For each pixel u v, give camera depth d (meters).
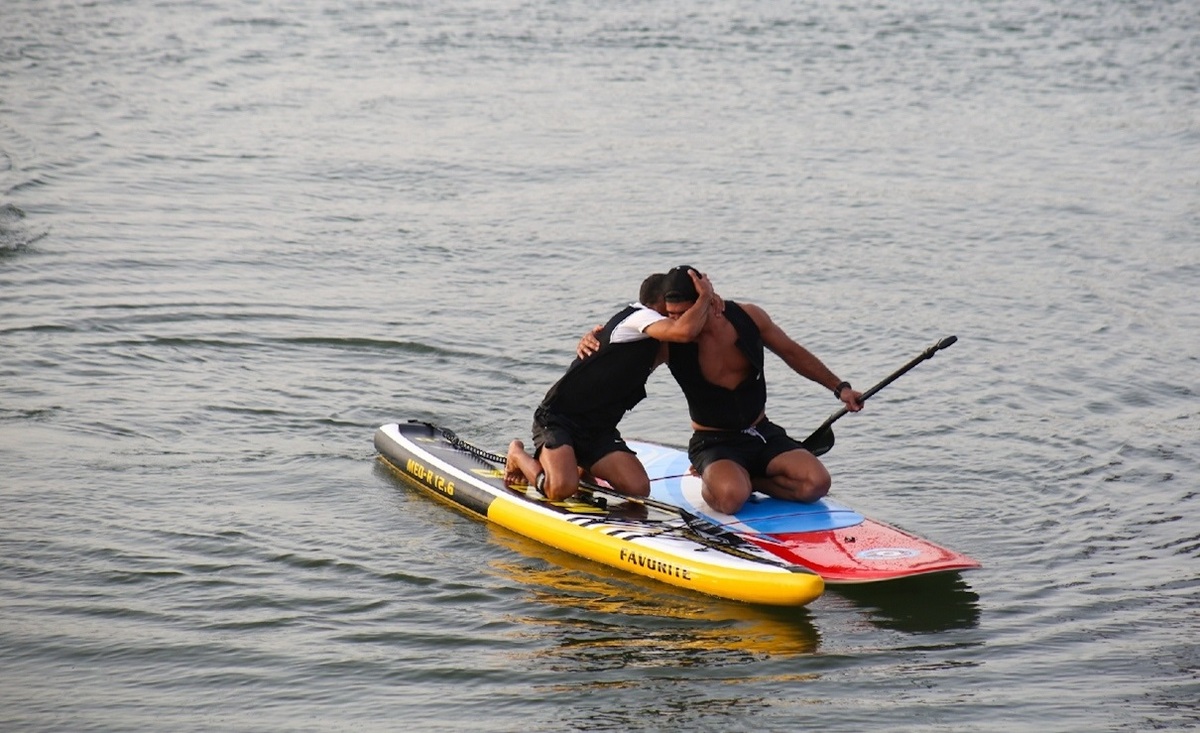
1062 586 26.44
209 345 41.22
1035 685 22.33
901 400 38.19
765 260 52.75
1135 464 33.31
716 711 21.34
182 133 72.00
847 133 76.38
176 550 27.33
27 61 89.00
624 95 84.62
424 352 41.53
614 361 28.67
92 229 53.81
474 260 51.94
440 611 24.97
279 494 30.78
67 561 26.58
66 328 41.91
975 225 58.28
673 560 26.09
